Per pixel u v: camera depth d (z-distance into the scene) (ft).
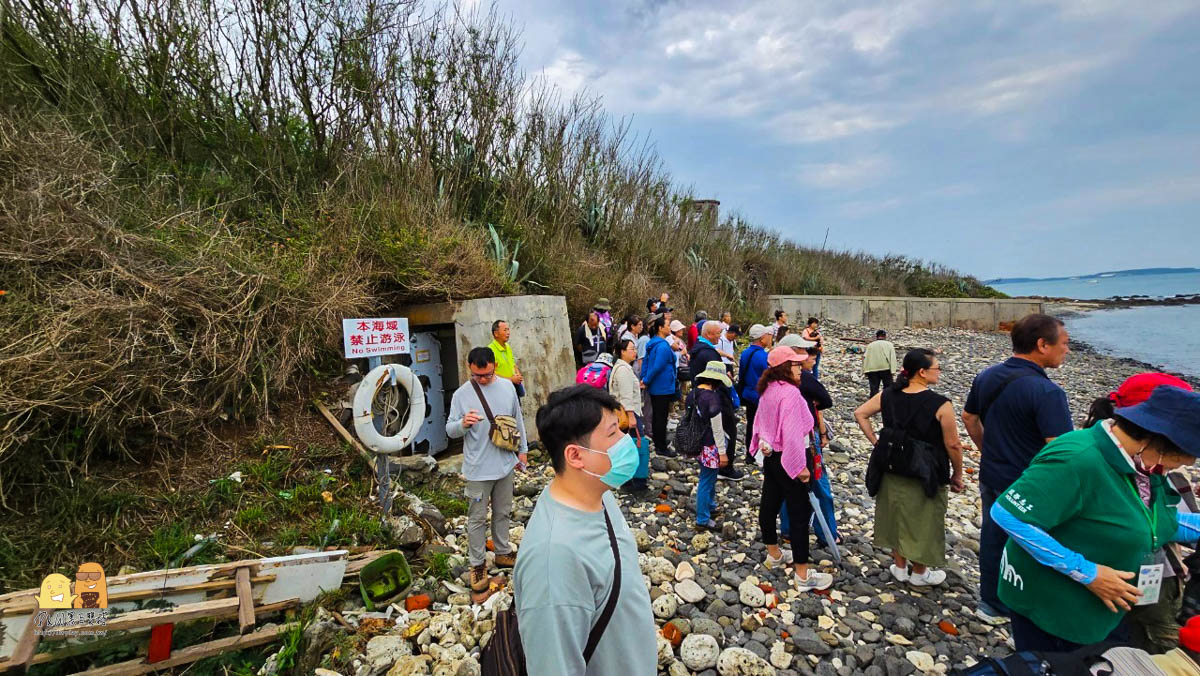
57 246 14.46
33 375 12.16
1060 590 7.08
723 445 15.69
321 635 10.05
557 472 5.32
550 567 4.58
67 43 21.02
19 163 15.62
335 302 19.31
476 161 33.24
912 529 12.16
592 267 36.14
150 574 9.61
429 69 30.50
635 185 46.85
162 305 15.10
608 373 19.16
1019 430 10.24
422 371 21.20
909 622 11.43
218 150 24.63
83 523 11.87
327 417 17.57
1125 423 6.73
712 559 14.26
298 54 26.05
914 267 105.50
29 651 8.32
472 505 12.21
